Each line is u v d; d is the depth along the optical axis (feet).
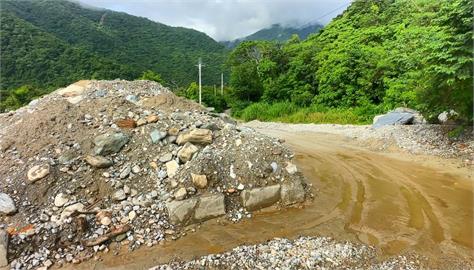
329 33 100.17
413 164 31.63
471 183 26.11
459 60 28.84
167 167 22.44
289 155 24.90
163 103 29.81
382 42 77.51
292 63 95.20
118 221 18.72
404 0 89.56
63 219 18.04
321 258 16.15
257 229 19.27
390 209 21.91
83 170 21.22
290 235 18.60
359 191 25.12
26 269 15.58
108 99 27.73
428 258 16.29
